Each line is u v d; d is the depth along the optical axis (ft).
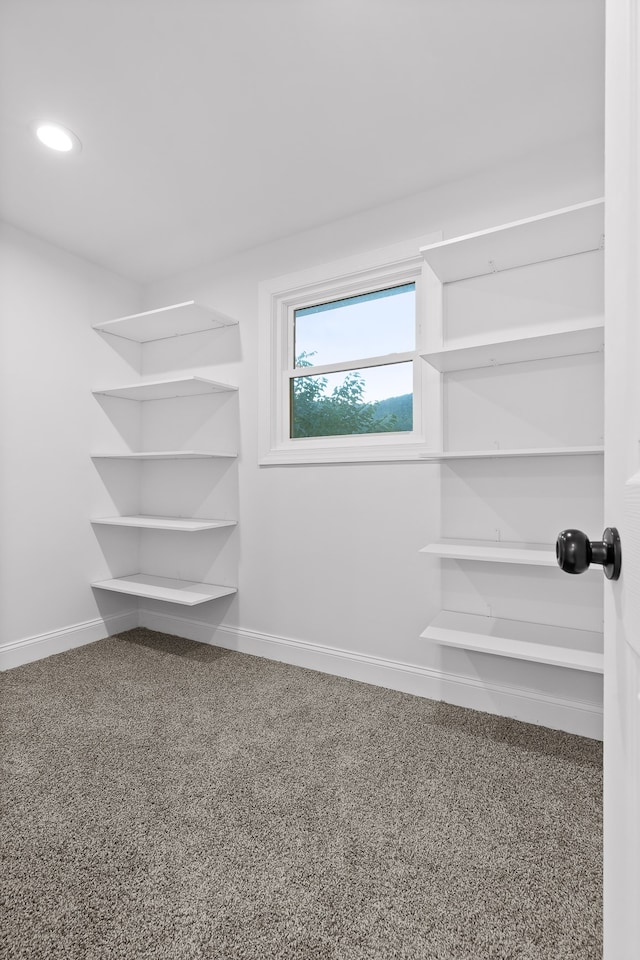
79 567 9.32
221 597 9.27
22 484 8.45
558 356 6.27
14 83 5.24
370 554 7.64
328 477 8.04
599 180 6.07
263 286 8.71
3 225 8.15
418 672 7.20
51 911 3.57
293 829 4.42
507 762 5.48
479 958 3.26
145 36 4.70
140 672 8.00
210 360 9.49
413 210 7.30
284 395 8.78
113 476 9.93
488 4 4.38
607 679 1.83
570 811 4.67
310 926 3.47
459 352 6.06
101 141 6.18
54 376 8.92
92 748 5.74
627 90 1.61
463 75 5.18
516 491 6.56
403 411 7.79
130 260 9.39
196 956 3.25
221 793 4.92
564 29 4.62
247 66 5.05
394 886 3.81
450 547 6.36
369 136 6.10
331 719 6.46
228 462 9.21
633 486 1.49
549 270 6.32
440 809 4.70
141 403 10.41
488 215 6.73
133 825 4.46
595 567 6.06
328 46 4.82
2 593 8.16
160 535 10.11
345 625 7.86
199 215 7.88
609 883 1.77
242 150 6.36
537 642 5.81
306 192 7.26
